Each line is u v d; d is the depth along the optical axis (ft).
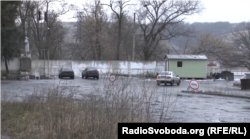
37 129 25.04
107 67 162.91
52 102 30.71
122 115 24.39
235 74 197.88
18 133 25.48
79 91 60.64
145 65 160.86
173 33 171.53
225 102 56.90
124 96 28.19
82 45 196.13
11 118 30.78
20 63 137.28
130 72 159.22
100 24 182.09
